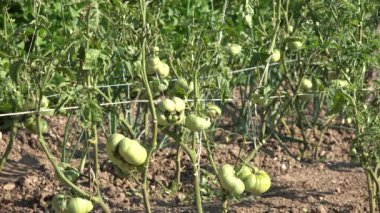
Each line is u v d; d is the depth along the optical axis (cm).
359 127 648
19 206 712
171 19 1008
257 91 695
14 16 964
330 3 709
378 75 910
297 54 846
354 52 654
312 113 1012
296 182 798
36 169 802
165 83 657
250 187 593
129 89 780
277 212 698
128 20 609
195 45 663
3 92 644
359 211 719
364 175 827
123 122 584
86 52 527
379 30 822
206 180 761
